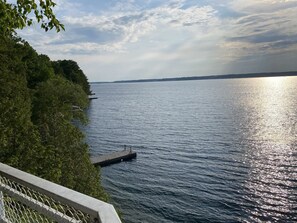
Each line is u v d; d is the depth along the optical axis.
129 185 35.31
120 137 65.56
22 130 14.46
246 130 69.19
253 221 26.16
